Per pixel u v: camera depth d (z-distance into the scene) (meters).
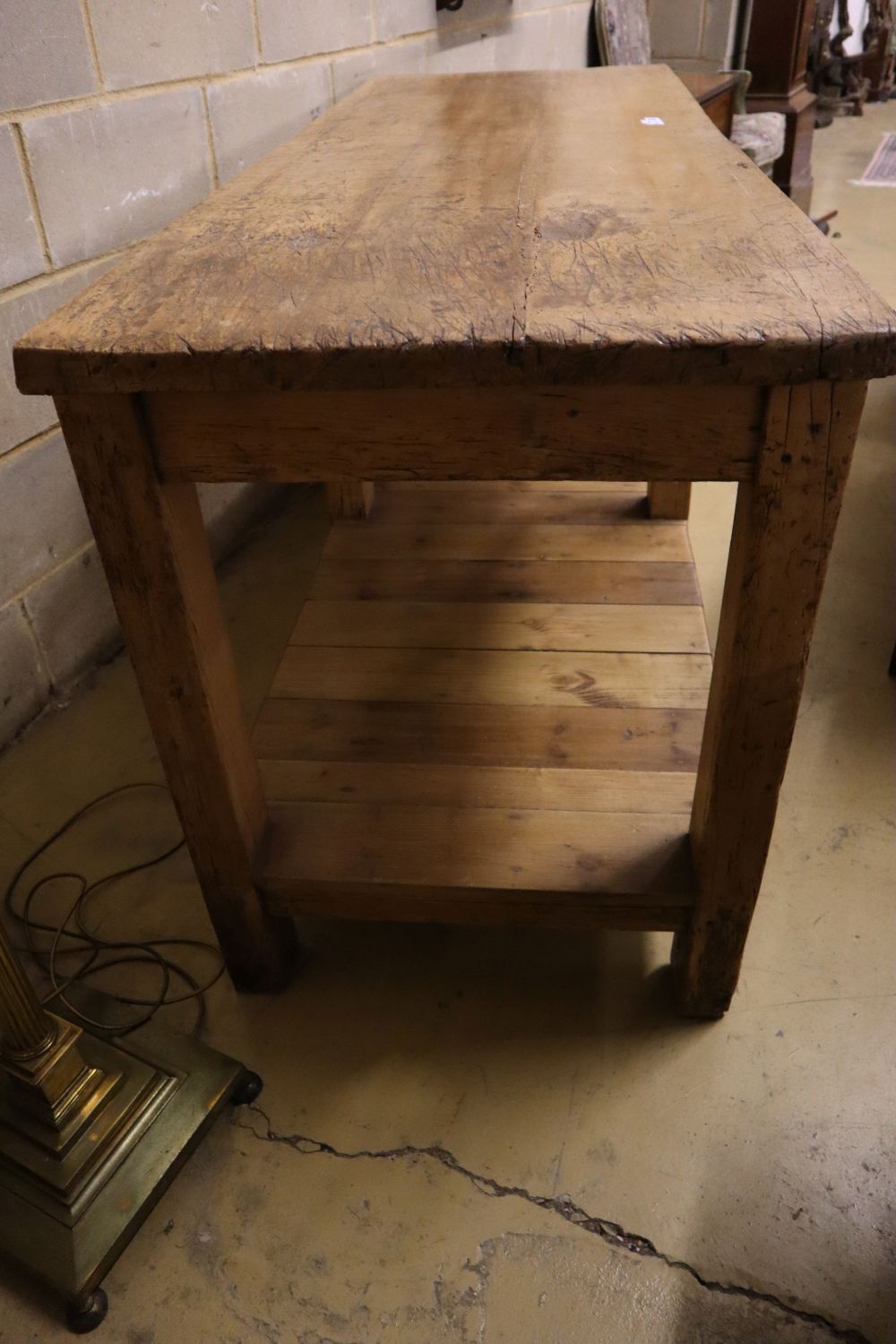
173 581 0.90
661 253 0.89
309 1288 0.99
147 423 0.83
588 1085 1.16
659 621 1.56
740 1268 0.99
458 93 1.84
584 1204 1.04
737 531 0.87
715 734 0.96
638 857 1.12
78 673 1.83
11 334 1.52
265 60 1.94
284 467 0.85
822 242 0.89
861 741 1.64
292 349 0.74
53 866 1.47
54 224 1.54
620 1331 0.94
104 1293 0.98
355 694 1.44
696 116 1.52
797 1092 1.14
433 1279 0.99
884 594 1.99
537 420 0.80
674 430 0.79
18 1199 1.01
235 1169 1.09
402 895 1.12
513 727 1.35
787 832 1.48
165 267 0.94
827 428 0.76
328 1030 1.23
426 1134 1.11
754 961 1.29
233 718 1.06
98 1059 1.12
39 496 1.65
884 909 1.36
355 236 0.99
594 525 1.83
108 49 1.56
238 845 1.09
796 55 3.97
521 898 1.10
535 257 0.90
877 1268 0.99
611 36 3.53
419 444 0.82
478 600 1.63
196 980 1.30
